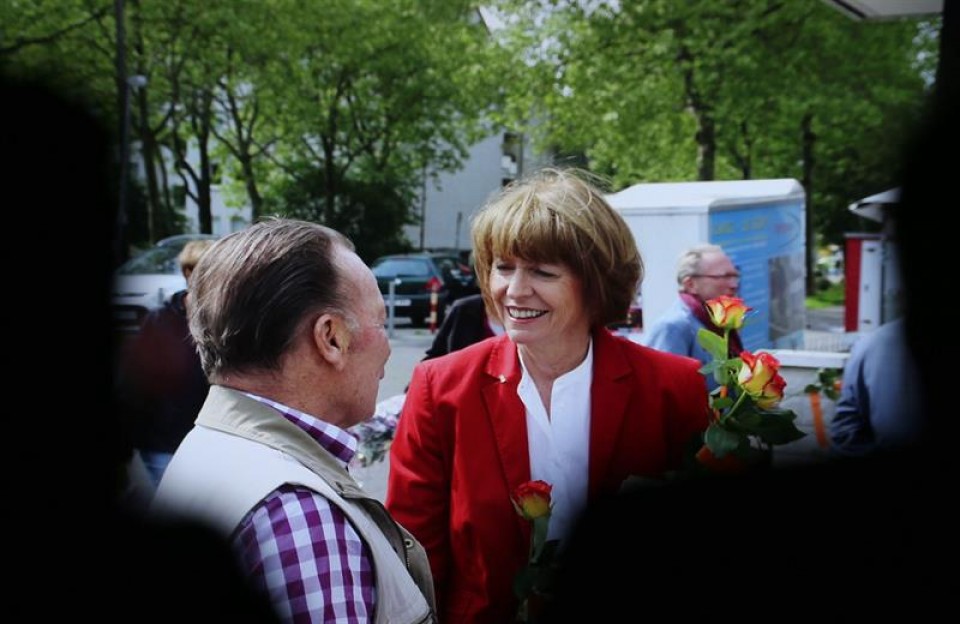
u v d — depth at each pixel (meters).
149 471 3.58
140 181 26.14
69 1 20.56
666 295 7.81
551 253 1.96
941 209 1.36
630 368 2.08
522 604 1.87
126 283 10.77
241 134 28.44
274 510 1.35
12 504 1.88
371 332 1.57
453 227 47.81
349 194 34.31
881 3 4.68
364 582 1.39
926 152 1.39
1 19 20.14
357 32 26.45
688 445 1.89
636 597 1.32
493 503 2.03
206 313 1.51
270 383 1.50
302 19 24.91
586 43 19.14
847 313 13.36
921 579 1.19
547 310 1.99
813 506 1.26
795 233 9.48
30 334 3.27
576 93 19.84
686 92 18.86
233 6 22.94
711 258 4.29
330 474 1.47
